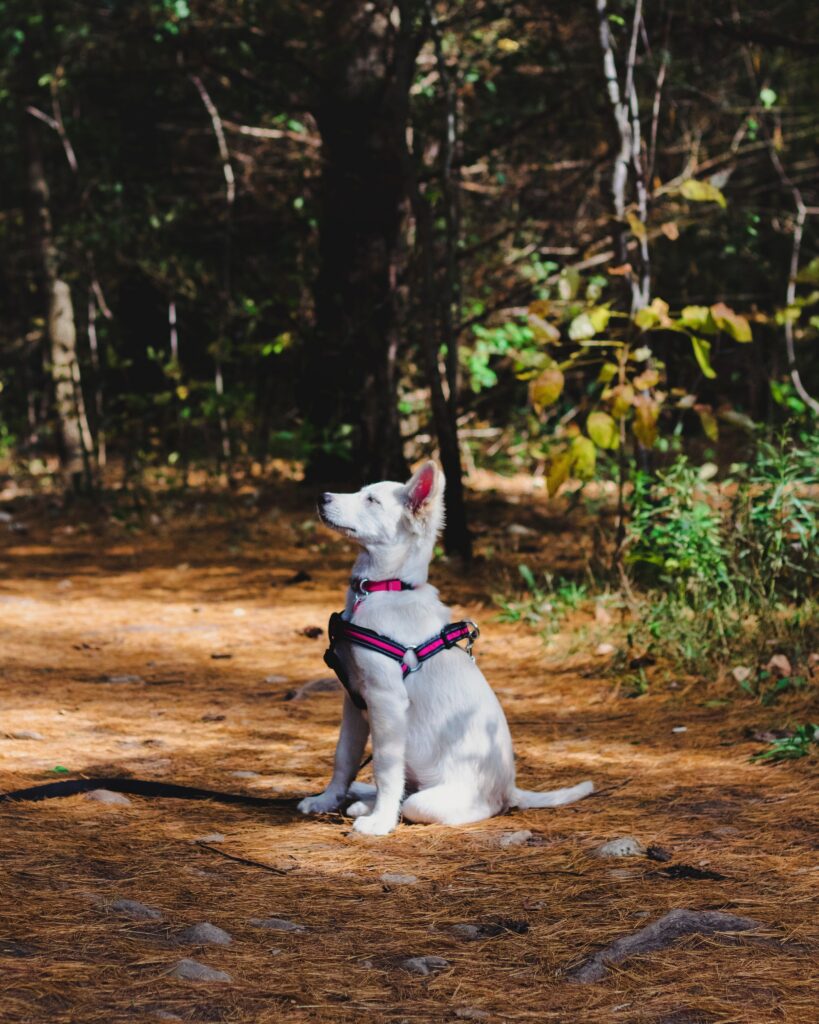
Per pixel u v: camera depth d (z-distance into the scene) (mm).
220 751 4520
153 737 4598
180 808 4164
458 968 3570
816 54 7535
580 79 8414
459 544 7016
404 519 4176
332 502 4152
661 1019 3445
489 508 8891
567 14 7781
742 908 3738
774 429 5898
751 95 8930
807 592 5457
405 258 9328
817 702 4750
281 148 10227
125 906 3697
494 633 5605
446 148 7059
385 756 4105
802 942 3637
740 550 5480
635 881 3848
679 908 3723
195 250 10977
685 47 8406
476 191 9602
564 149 9328
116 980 3494
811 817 4102
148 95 10898
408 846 4012
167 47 9680
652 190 5863
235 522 8719
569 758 4496
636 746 4559
